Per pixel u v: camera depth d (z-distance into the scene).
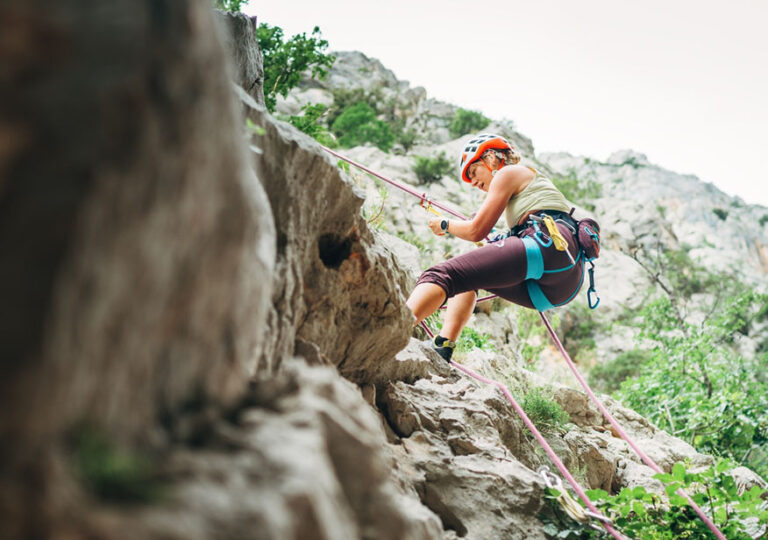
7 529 0.93
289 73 7.33
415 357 3.72
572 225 3.93
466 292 4.07
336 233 2.83
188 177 1.20
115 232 1.04
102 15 1.12
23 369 0.93
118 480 1.06
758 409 10.05
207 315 1.37
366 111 42.56
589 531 3.08
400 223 15.49
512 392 4.70
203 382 1.42
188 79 1.22
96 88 1.05
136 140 1.07
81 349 1.01
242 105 2.33
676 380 11.87
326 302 2.78
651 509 3.42
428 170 27.27
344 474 1.60
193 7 1.26
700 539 3.28
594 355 24.95
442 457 3.12
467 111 49.25
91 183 1.00
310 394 1.60
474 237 3.97
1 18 1.04
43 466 0.97
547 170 45.31
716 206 66.94
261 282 1.68
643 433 5.74
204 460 1.22
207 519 1.08
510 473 3.12
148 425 1.25
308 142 2.58
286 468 1.26
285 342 2.35
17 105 1.03
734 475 4.96
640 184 68.38
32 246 0.96
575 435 4.53
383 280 2.98
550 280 3.81
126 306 1.10
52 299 0.94
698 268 34.66
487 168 4.23
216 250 1.35
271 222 1.99
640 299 27.42
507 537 2.93
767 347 22.17
